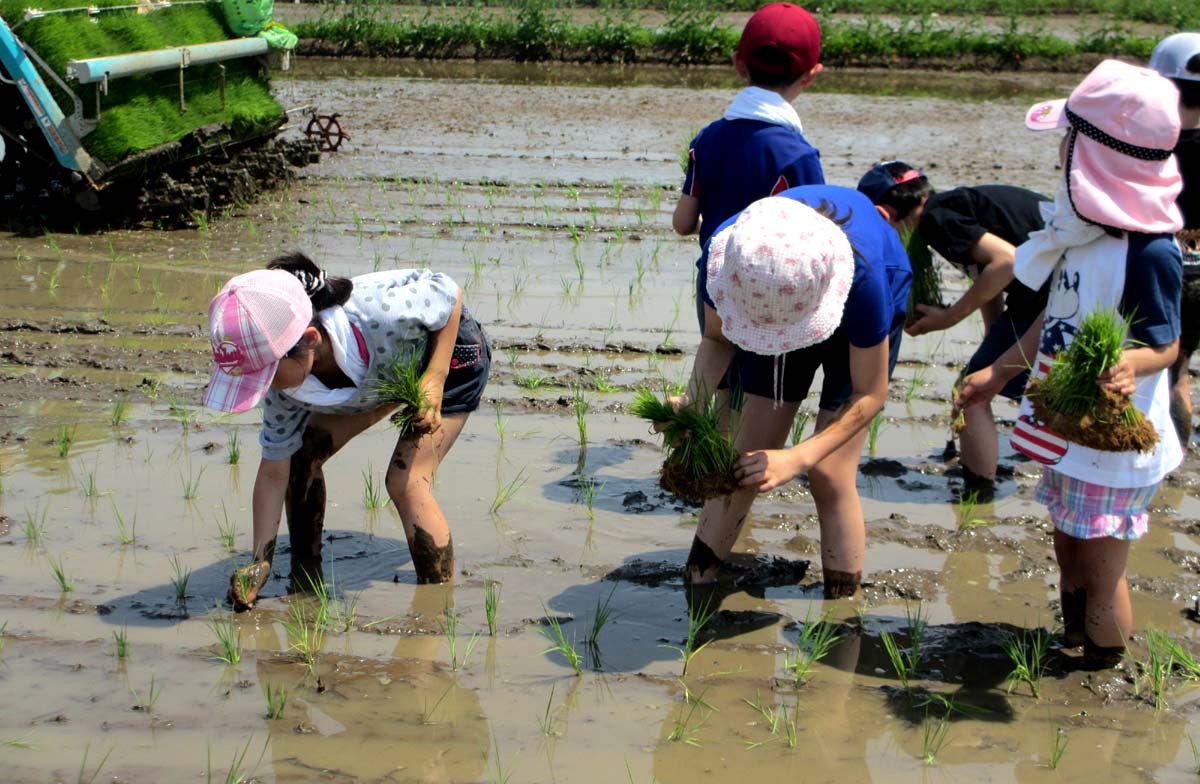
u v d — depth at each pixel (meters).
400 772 3.65
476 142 14.42
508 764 3.70
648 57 22.59
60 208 10.12
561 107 17.17
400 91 18.25
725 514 4.79
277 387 4.27
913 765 3.76
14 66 9.17
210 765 3.65
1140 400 3.99
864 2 26.59
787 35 5.16
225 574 4.86
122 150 9.52
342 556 5.07
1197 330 5.67
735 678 4.23
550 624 4.55
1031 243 4.12
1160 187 3.84
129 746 3.73
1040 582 4.98
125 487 5.59
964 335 8.10
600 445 6.29
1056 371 3.83
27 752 3.67
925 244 5.69
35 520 5.23
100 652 4.26
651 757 3.76
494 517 5.45
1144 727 3.97
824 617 4.62
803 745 3.84
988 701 4.12
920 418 6.73
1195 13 25.69
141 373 6.97
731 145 5.25
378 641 4.40
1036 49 22.58
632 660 4.33
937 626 4.61
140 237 9.92
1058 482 4.10
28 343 7.36
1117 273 3.87
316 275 4.31
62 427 6.21
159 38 10.19
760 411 4.61
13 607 4.53
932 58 22.50
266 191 11.55
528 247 9.93
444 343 4.52
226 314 4.05
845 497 4.70
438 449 4.74
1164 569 5.07
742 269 3.73
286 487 4.90
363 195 11.55
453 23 23.28
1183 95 5.32
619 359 7.47
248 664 4.22
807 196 4.30
